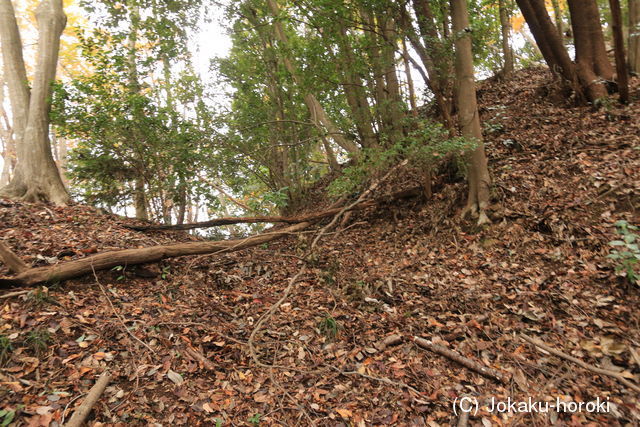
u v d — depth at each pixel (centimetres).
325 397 319
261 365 343
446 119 629
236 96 1030
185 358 341
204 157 827
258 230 948
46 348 305
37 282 382
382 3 600
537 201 556
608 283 404
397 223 690
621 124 647
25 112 755
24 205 658
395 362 361
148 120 727
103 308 381
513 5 1110
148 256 476
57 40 794
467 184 632
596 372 317
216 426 278
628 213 468
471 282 475
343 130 905
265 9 934
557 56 799
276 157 1033
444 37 648
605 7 1202
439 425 289
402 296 475
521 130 768
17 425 236
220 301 464
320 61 809
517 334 381
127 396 286
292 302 477
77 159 770
